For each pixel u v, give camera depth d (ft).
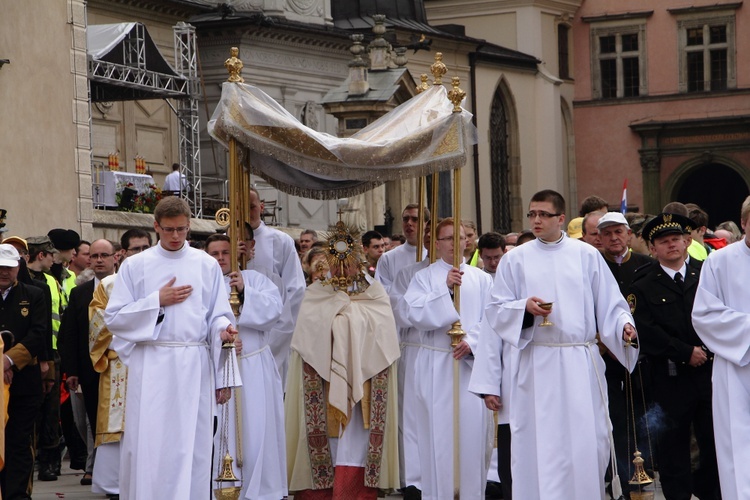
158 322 44.16
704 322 41.42
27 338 51.34
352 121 114.73
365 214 121.90
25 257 58.65
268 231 55.26
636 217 61.93
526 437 44.24
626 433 50.31
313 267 51.96
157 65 133.39
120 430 55.52
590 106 238.68
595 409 44.14
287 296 54.80
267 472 51.19
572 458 43.47
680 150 235.20
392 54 120.78
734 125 231.71
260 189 160.97
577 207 239.50
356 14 188.85
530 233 63.72
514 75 218.59
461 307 52.95
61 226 103.45
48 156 102.37
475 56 208.85
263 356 51.72
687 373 48.01
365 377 50.57
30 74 100.68
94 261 58.80
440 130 52.54
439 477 52.21
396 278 55.47
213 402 45.01
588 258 44.34
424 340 53.21
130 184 130.21
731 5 232.53
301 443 51.03
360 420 50.90
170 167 161.17
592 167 238.89
